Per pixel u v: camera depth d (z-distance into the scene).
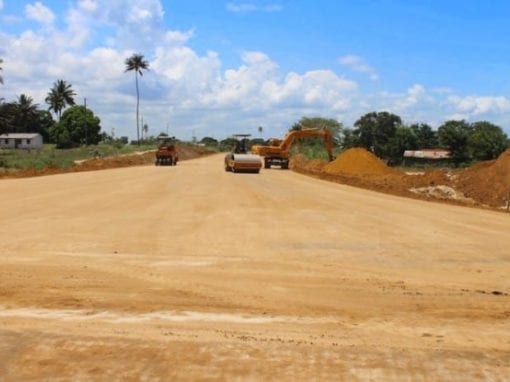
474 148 82.94
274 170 51.66
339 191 30.45
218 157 102.75
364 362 6.36
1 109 90.31
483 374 6.11
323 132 54.38
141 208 21.39
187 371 6.13
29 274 10.55
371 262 12.41
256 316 8.28
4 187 30.45
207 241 14.59
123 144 111.69
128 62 101.75
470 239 15.48
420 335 7.49
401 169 64.00
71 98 121.38
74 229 16.17
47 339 6.95
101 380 5.99
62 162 54.47
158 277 10.54
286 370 6.15
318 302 9.10
